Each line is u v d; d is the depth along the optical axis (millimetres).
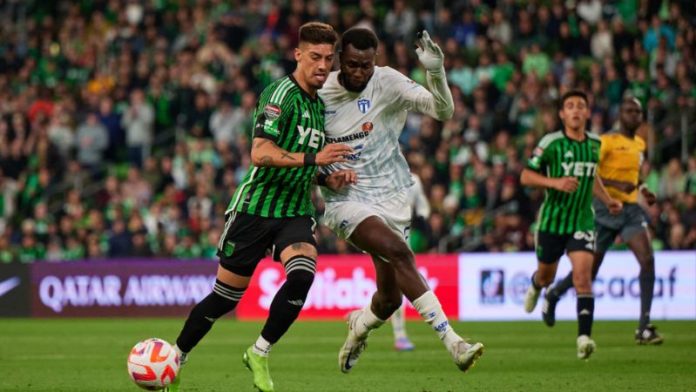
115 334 52125
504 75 77062
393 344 45594
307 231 25891
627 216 41906
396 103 27859
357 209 27297
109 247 70438
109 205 76625
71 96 88438
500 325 55688
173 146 84188
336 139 27750
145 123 83250
